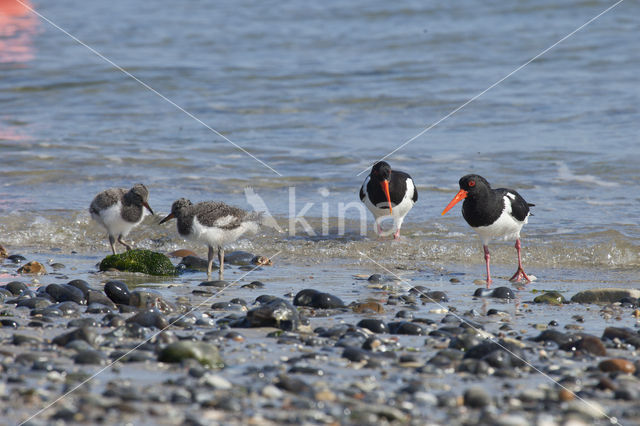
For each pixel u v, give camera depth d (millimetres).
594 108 23844
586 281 12055
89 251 14164
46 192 17297
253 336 8672
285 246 14414
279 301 9367
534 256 13508
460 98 25719
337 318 9672
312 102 25797
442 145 20984
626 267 12961
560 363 7738
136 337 8547
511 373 7270
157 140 21750
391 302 10586
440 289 11539
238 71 29828
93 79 28875
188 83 28391
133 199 12992
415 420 6059
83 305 10250
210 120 24016
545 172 18375
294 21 38500
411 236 14766
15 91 27469
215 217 12062
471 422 5996
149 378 7000
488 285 11805
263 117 24328
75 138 21875
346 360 7730
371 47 33156
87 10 43500
